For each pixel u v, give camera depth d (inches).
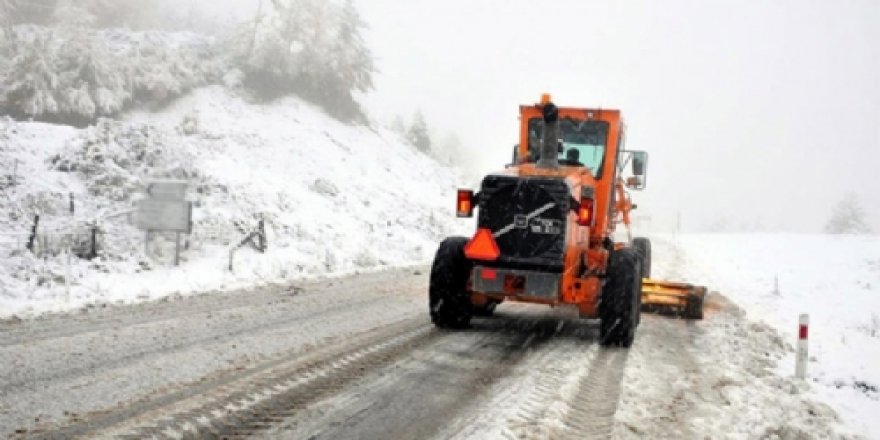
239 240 619.5
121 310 363.6
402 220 993.5
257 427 186.2
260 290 462.0
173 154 710.5
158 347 278.5
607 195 366.6
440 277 334.0
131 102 1269.7
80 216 555.8
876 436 231.1
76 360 252.4
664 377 270.4
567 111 372.5
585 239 337.7
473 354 289.4
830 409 251.9
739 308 513.7
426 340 313.9
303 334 317.4
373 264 676.1
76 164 642.2
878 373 341.4
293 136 1264.8
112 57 1270.9
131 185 624.1
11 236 482.0
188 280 476.7
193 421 188.2
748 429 212.8
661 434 201.5
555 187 307.6
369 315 380.5
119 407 198.4
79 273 450.0
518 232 312.2
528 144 379.6
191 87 1357.0
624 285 317.1
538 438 187.3
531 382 246.5
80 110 1193.4
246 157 1066.7
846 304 719.7
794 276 940.6
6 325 312.8
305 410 203.0
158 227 527.5
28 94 1175.0
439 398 221.5
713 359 314.3
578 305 334.3
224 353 272.2
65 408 196.1
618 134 370.9
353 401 214.2
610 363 287.7
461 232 1100.5
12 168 600.7
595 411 218.8
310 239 703.7
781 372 308.7
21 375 229.5
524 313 415.2
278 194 804.0
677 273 800.9
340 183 1082.1
